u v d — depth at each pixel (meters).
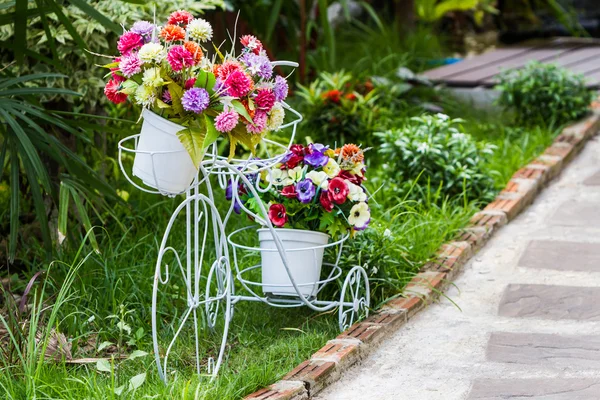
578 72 10.01
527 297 5.46
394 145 7.18
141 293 5.09
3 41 5.31
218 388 3.96
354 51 11.10
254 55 4.09
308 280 4.77
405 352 4.76
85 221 4.97
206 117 3.91
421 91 9.72
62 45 5.93
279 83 4.17
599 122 9.28
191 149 3.85
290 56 10.59
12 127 4.82
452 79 10.23
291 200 4.75
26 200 6.48
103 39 5.95
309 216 4.75
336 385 4.36
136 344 4.63
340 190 4.69
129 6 5.98
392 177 7.21
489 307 5.38
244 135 4.08
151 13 6.09
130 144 7.12
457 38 13.35
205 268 5.47
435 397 4.18
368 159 8.11
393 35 11.41
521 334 4.91
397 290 5.39
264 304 5.20
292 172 4.77
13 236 4.76
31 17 5.37
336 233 5.03
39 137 5.15
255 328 4.92
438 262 5.86
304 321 5.03
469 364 4.56
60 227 4.87
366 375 4.48
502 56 11.74
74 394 3.94
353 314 4.93
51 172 6.27
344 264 5.14
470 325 5.10
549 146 8.48
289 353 4.56
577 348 4.69
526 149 8.27
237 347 4.69
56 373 4.12
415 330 5.05
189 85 3.91
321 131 8.42
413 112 9.23
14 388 3.95
